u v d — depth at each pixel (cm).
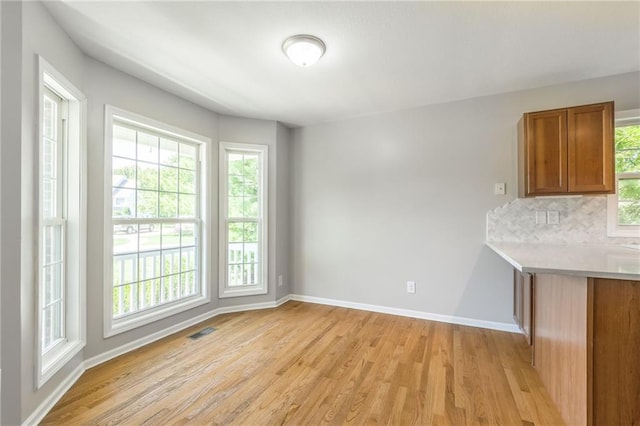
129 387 190
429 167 317
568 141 229
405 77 252
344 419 161
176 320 288
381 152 342
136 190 261
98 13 171
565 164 229
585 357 140
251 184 366
